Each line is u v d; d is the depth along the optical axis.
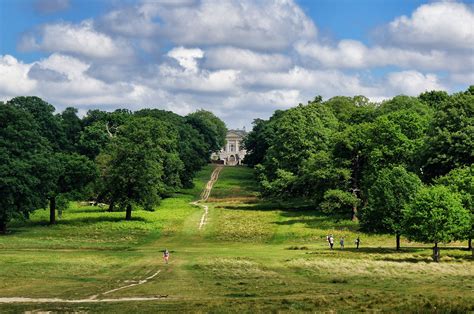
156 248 84.69
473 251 72.25
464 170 85.06
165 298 42.69
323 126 143.38
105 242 92.62
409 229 69.94
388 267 60.09
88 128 183.00
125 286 48.56
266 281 51.97
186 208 139.00
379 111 151.88
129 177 115.44
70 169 113.69
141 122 134.88
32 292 45.22
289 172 132.38
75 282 50.84
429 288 47.66
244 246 88.50
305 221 111.56
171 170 160.62
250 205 144.75
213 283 50.53
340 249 80.56
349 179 112.56
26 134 102.25
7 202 94.19
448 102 103.31
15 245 81.50
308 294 44.53
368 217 80.56
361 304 39.69
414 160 100.94
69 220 115.62
